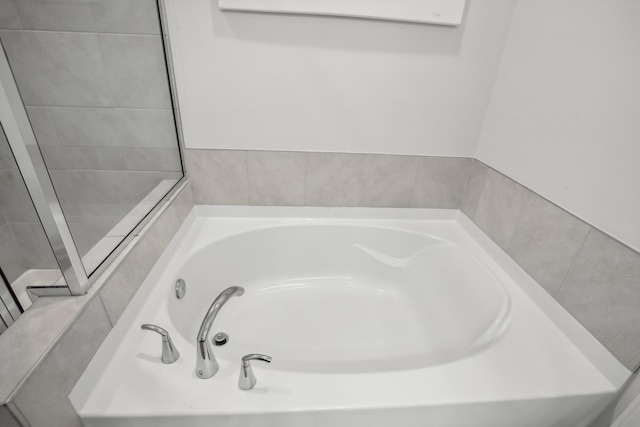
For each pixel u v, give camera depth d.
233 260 1.58
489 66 1.37
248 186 1.57
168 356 0.87
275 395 0.81
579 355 0.98
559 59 1.05
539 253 1.14
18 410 0.59
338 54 1.32
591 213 0.94
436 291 1.51
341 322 1.53
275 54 1.31
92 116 1.02
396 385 0.86
